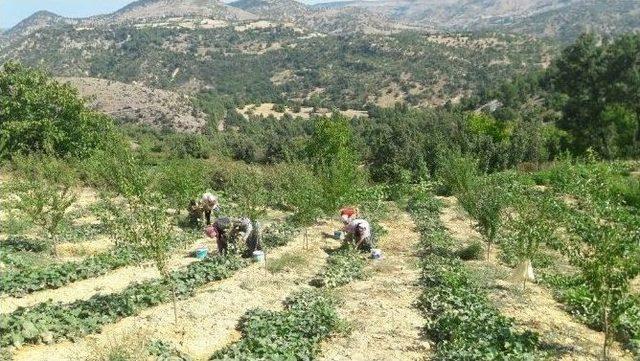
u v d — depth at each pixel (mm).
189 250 18953
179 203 23859
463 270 15344
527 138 55031
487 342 10180
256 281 14867
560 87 67000
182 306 12789
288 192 22953
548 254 17719
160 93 182125
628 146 54406
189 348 10516
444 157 23094
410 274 16016
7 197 22312
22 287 13695
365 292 14219
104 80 185250
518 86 131875
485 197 18141
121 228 12133
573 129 62938
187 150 77000
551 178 32188
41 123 38594
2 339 9852
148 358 9641
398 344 10906
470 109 144125
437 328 11430
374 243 19984
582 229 11078
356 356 10312
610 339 9656
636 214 23188
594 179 17766
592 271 9469
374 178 48125
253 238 17672
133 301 12719
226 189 31078
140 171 20375
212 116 166500
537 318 12242
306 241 19344
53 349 10070
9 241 18766
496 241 20062
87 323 11078
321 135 47938
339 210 24031
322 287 14562
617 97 59938
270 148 75062
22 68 41531
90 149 40250
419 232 22781
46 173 20844
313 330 11117
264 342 10086
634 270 9102
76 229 21609
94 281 15055
